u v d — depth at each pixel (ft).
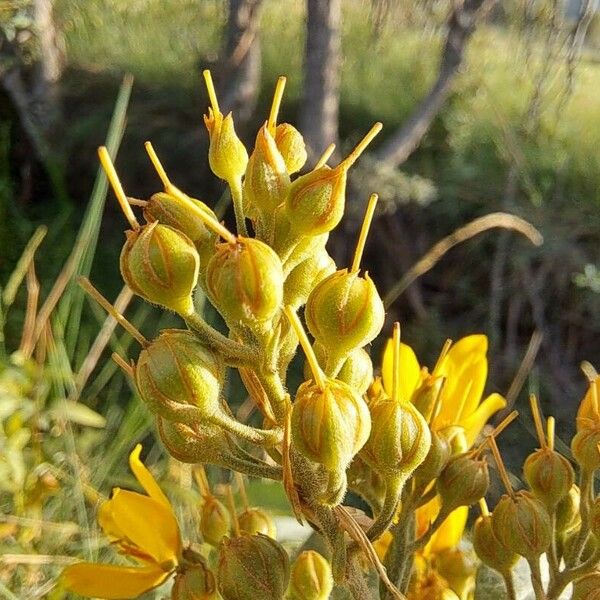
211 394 0.16
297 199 0.17
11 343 0.85
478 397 0.23
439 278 1.07
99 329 0.89
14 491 0.56
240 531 0.22
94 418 0.61
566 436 0.86
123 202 0.17
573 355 1.01
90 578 0.21
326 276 0.18
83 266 0.63
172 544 0.21
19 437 0.57
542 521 0.20
